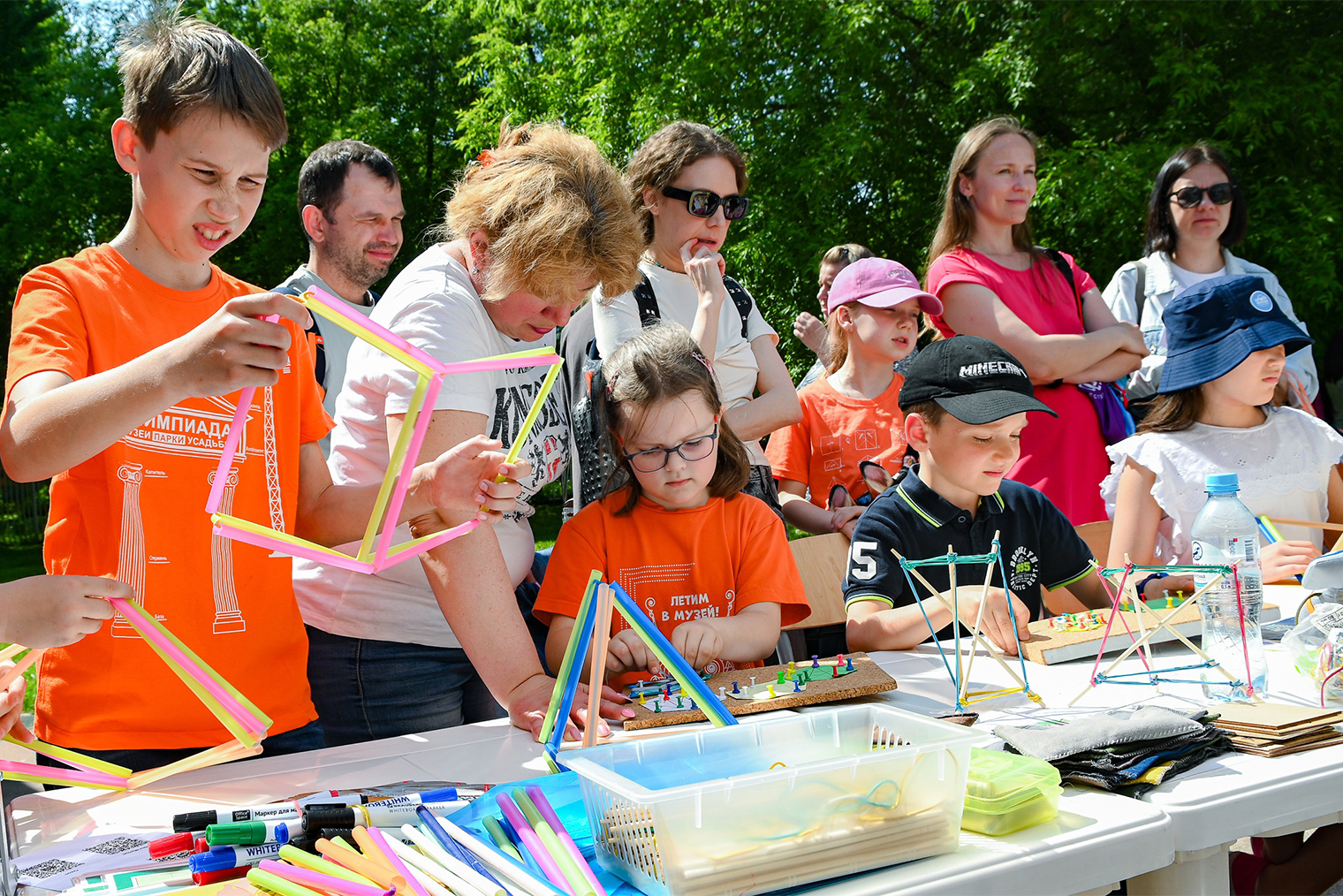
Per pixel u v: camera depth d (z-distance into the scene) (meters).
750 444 2.85
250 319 1.15
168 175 1.54
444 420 1.70
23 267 13.98
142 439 1.58
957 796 1.04
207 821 1.14
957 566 2.28
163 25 1.56
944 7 10.35
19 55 15.05
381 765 1.46
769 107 10.77
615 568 2.07
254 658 1.67
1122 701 1.59
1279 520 2.28
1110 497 2.77
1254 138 7.96
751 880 0.95
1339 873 1.81
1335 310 7.79
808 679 1.73
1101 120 9.15
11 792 1.49
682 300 2.82
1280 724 1.30
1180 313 2.60
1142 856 1.09
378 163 3.34
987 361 2.24
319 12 16.03
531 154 1.75
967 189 3.32
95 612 1.16
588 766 1.06
